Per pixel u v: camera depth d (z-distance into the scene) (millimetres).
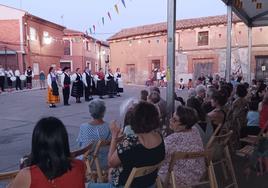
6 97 18312
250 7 10031
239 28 25234
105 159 3832
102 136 3941
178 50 29297
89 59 41531
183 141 3322
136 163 2598
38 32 31125
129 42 35031
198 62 28266
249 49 13625
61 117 11234
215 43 27156
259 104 6082
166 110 5484
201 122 4504
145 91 6512
